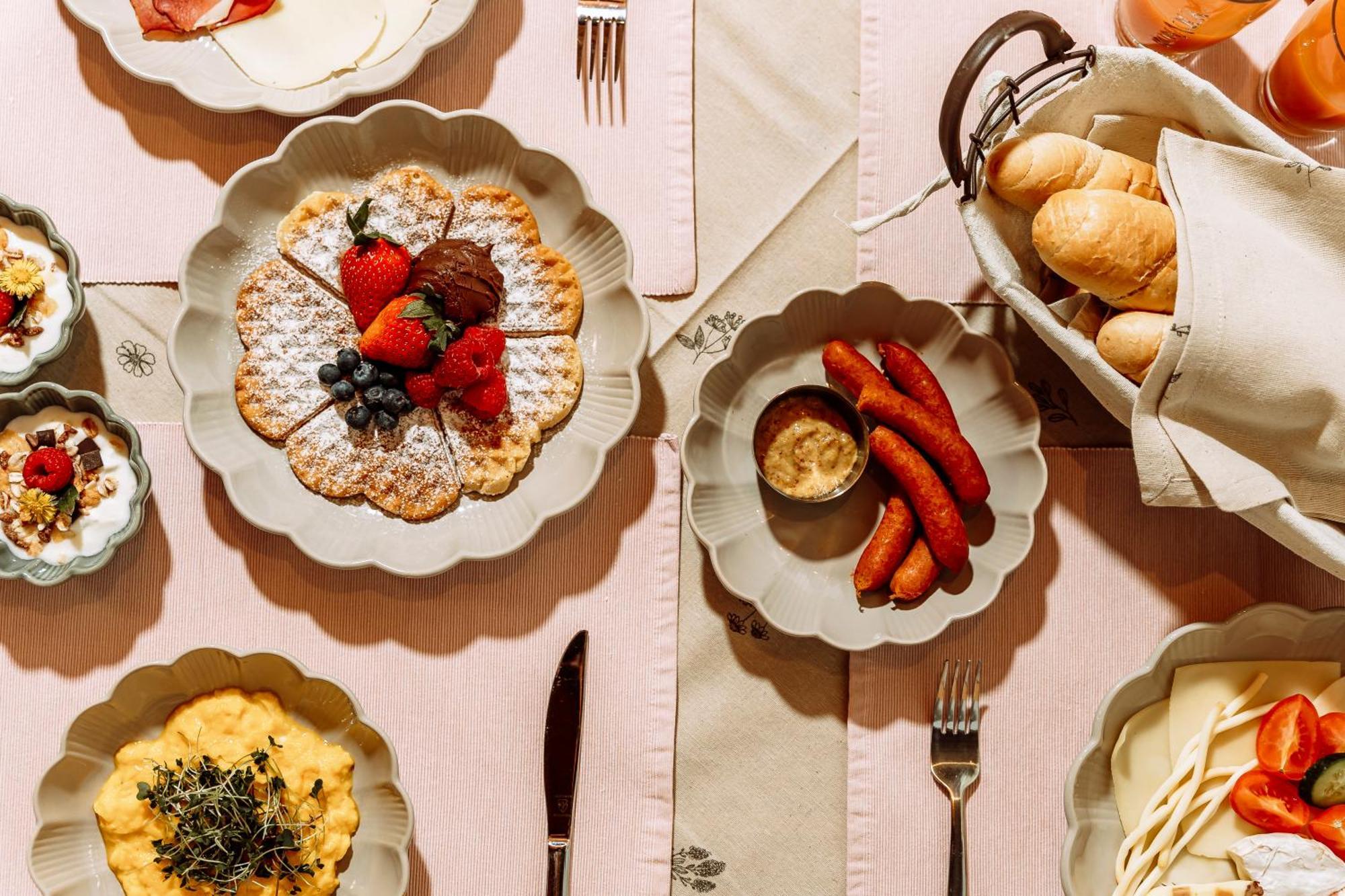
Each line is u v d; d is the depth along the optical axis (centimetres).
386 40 150
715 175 158
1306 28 140
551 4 157
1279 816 141
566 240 153
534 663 151
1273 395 129
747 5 158
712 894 151
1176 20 142
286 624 150
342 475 146
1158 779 147
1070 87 135
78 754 140
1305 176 132
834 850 152
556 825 147
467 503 149
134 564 149
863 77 157
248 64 148
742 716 153
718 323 156
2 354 147
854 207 158
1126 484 156
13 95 153
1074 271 130
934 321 151
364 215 142
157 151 153
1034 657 153
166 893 139
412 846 149
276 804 139
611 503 153
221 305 148
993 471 152
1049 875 150
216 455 144
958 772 149
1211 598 155
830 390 148
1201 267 127
